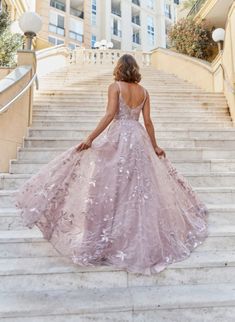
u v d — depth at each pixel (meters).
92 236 1.76
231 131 4.39
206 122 4.98
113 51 10.07
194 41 9.43
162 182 1.92
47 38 17.97
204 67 7.36
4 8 7.72
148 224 1.74
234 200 2.70
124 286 1.76
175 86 7.41
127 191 1.80
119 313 1.56
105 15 21.56
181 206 2.07
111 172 1.84
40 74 7.98
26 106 4.02
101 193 1.81
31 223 1.72
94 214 1.78
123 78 2.04
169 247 1.82
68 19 19.39
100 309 1.54
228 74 5.66
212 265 1.84
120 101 2.00
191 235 2.04
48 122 4.60
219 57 6.47
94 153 1.90
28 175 2.83
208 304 1.59
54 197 1.79
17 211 2.24
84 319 1.54
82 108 5.38
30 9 10.81
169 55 9.16
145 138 1.99
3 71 4.65
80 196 1.83
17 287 1.73
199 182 2.99
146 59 10.21
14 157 3.42
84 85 6.89
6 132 3.17
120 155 1.87
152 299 1.62
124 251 1.71
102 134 2.00
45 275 1.75
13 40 6.41
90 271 1.76
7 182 2.80
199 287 1.77
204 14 9.52
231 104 5.43
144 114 2.09
